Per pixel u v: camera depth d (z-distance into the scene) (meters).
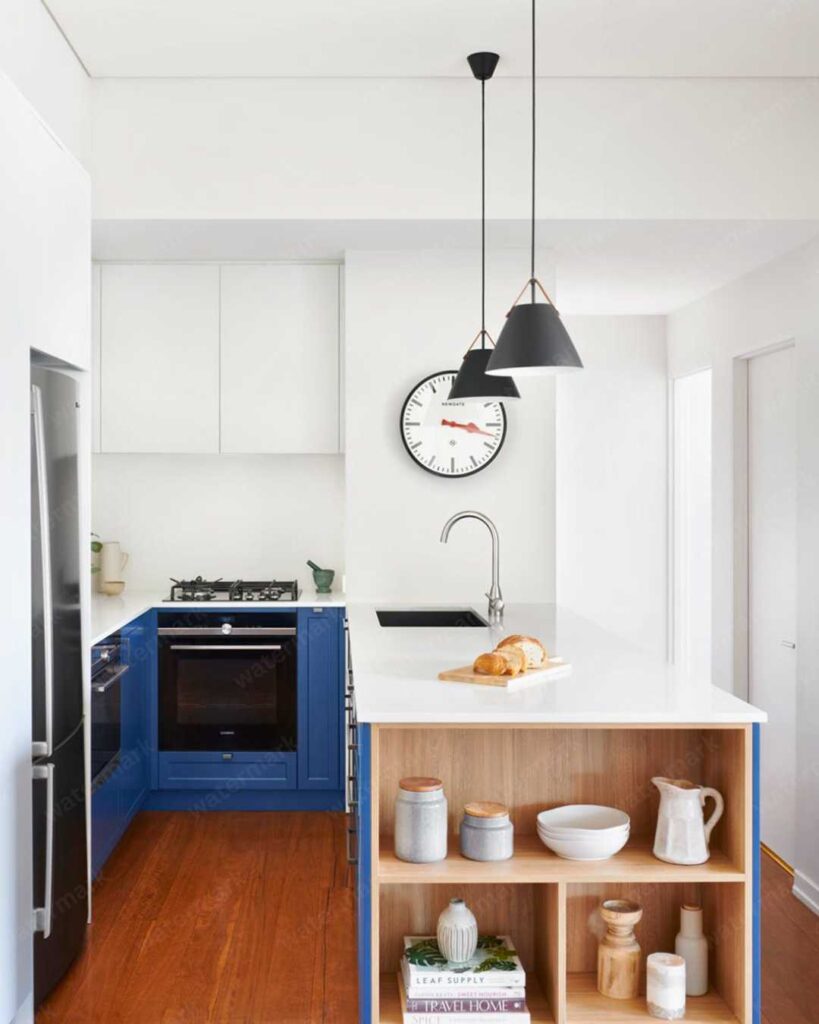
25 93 3.42
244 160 4.23
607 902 2.74
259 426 5.02
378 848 2.60
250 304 5.00
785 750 4.60
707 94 4.23
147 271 4.99
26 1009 2.87
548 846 2.63
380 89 4.24
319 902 3.85
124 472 5.45
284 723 4.93
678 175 4.23
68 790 3.26
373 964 2.49
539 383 4.79
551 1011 2.58
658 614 6.54
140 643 4.67
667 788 2.61
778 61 4.05
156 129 4.22
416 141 4.25
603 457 6.52
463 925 2.57
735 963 2.56
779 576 4.71
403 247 4.69
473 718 2.44
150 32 3.81
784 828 4.59
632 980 2.63
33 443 2.98
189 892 3.95
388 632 3.82
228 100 4.23
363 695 2.65
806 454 4.25
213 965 3.33
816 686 4.07
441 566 4.79
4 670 2.71
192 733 4.92
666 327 6.49
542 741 2.80
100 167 4.21
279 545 5.48
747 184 4.22
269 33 3.81
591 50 3.95
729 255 4.70
